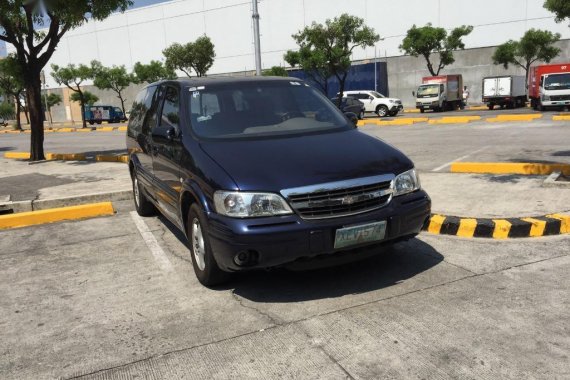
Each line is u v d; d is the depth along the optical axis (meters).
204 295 4.23
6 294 4.49
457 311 3.66
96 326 3.77
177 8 52.66
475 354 3.10
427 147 12.70
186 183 4.34
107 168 11.84
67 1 12.54
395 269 4.54
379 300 3.92
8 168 13.11
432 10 40.25
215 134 4.62
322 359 3.14
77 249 5.75
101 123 46.94
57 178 10.62
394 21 41.94
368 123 23.47
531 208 5.96
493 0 37.72
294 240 3.69
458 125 19.20
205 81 5.34
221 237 3.80
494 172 8.42
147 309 4.02
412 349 3.19
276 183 3.77
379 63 40.97
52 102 52.53
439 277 4.30
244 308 3.93
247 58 49.25
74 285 4.63
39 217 7.07
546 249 4.87
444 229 5.54
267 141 4.43
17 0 12.25
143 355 3.32
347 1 43.56
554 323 3.42
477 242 5.20
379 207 3.95
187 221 4.62
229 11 49.41
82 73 39.56
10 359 3.36
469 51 39.34
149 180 6.03
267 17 47.34
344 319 3.64
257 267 3.78
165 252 5.45
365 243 3.90
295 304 3.94
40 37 17.22
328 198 3.80
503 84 31.84
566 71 27.36
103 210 7.42
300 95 5.35
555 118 18.91
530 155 10.05
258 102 5.08
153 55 55.69
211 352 3.30
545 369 2.91
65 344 3.52
